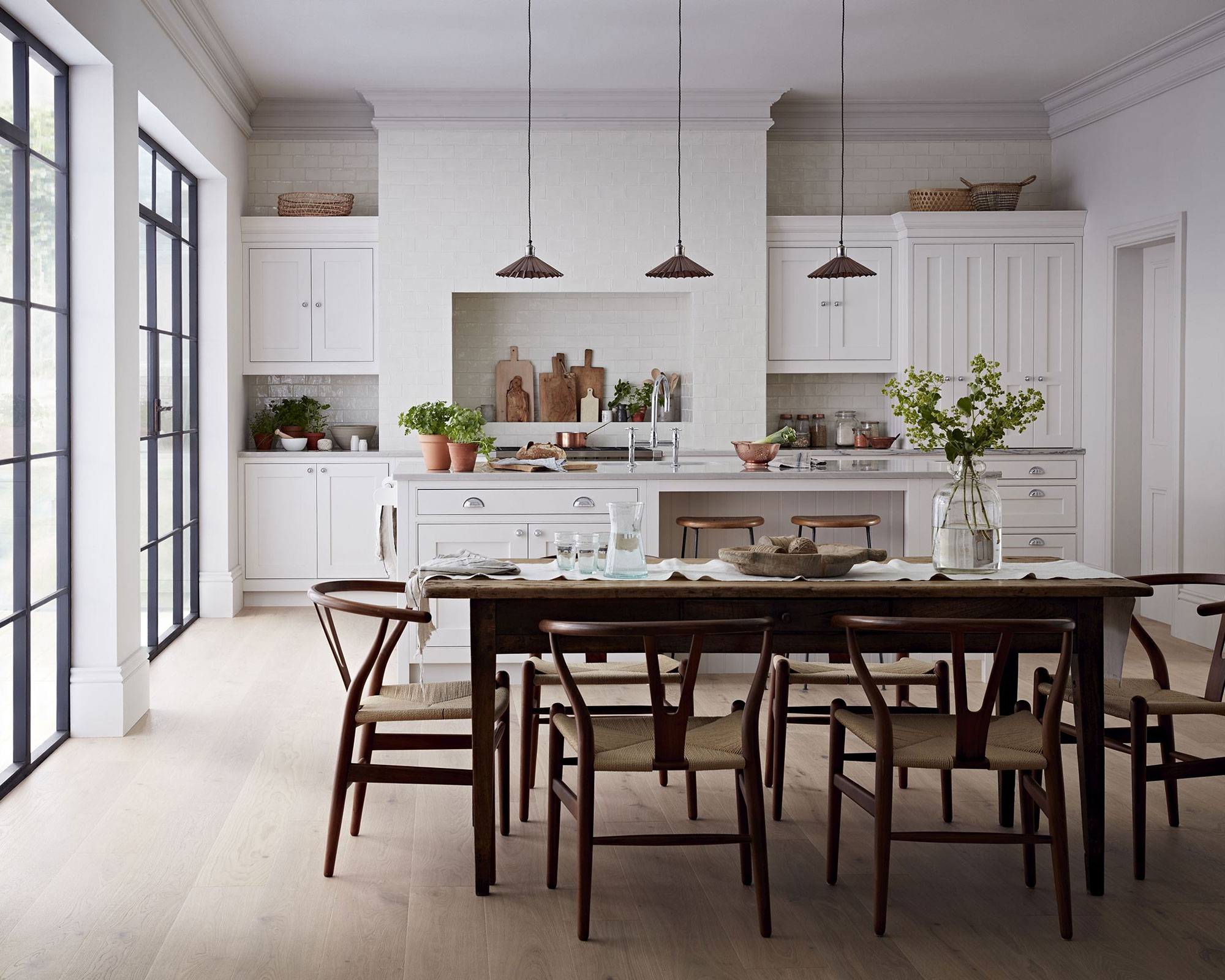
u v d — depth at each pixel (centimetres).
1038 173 768
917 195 731
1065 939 260
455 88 693
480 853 282
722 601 285
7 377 363
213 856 308
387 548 521
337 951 252
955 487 307
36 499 388
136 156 454
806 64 655
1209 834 326
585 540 305
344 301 713
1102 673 287
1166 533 655
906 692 359
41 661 396
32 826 329
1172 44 604
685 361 780
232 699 476
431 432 511
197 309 661
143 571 546
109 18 418
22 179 376
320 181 743
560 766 289
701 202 717
